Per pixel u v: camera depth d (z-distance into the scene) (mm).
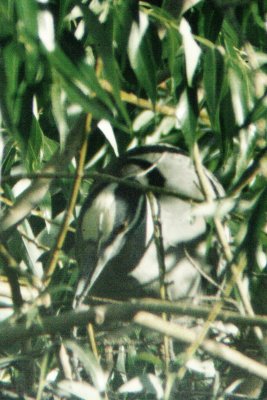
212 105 5836
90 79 4883
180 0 6172
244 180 5289
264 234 6344
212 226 5633
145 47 5477
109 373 5562
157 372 5938
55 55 4812
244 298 5184
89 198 6688
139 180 6977
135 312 4594
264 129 6137
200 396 5406
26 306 4875
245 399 5281
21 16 4770
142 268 6938
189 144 5578
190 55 5609
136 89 6508
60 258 6777
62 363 5141
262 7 6848
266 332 5688
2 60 5004
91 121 5695
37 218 7594
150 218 6852
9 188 6512
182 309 4598
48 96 5926
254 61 5980
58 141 7465
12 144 6492
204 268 7082
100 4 5961
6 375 6133
